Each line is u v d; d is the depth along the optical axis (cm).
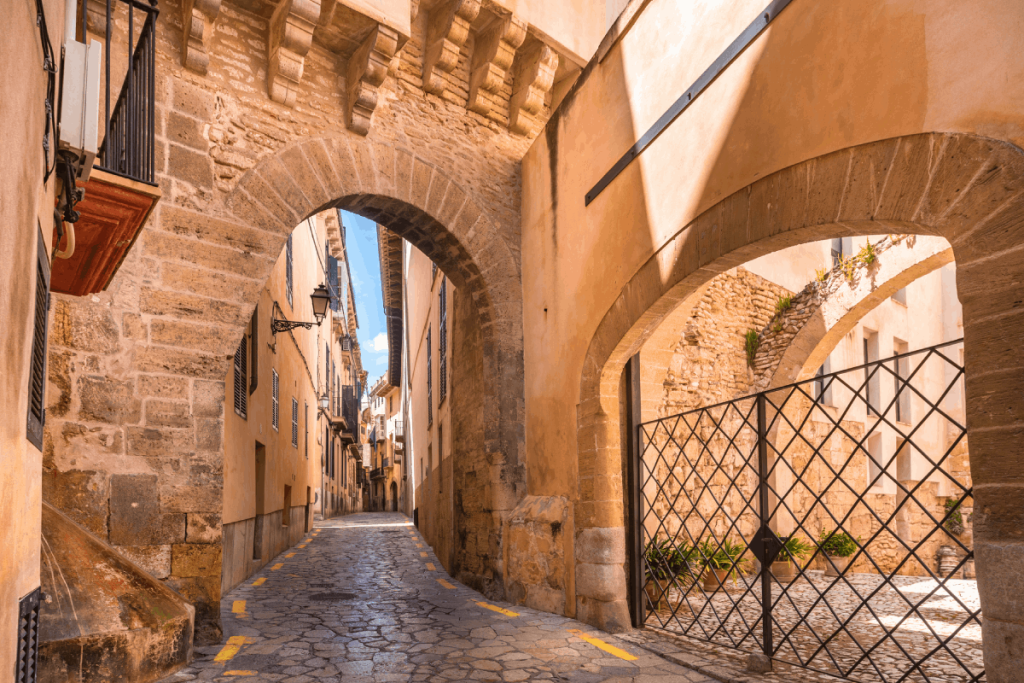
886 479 1320
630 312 589
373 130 738
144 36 452
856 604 761
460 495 944
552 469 713
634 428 648
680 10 547
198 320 592
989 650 284
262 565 1069
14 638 242
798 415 1086
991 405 292
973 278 304
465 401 937
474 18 770
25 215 236
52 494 505
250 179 642
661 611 689
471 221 799
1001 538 283
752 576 983
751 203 452
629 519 632
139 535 534
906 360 1459
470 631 589
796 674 445
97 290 496
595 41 888
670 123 549
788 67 429
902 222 346
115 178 371
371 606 721
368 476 5316
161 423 558
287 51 663
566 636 568
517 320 812
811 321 1034
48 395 514
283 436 1345
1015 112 292
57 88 321
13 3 200
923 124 336
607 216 637
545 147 780
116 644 418
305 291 1781
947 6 327
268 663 484
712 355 1035
